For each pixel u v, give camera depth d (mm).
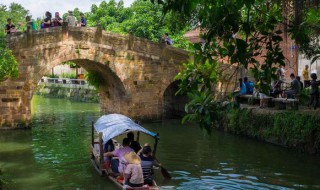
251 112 20484
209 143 19562
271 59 6234
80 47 24344
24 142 20188
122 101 26812
